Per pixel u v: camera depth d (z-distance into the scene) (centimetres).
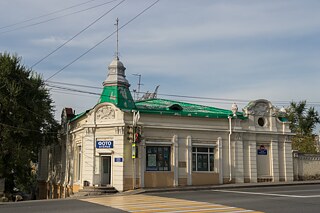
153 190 2745
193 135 3225
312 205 1695
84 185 2983
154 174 3023
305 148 4900
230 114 3400
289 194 2248
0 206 1852
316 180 3675
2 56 3309
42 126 3597
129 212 1516
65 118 3784
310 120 5381
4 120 3238
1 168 3100
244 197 2114
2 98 3142
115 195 2583
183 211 1534
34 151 3581
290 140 3659
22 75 3344
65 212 1539
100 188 2858
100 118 3044
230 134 3356
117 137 2969
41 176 4759
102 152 3000
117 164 2939
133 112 3005
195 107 3738
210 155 3300
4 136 3117
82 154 3139
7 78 3241
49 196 4291
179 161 3136
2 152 3127
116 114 2998
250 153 3438
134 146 2909
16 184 3628
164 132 3112
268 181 3481
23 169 3297
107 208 1664
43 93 3534
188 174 3148
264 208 1616
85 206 1758
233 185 3080
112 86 3216
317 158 3809
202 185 3142
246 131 3431
